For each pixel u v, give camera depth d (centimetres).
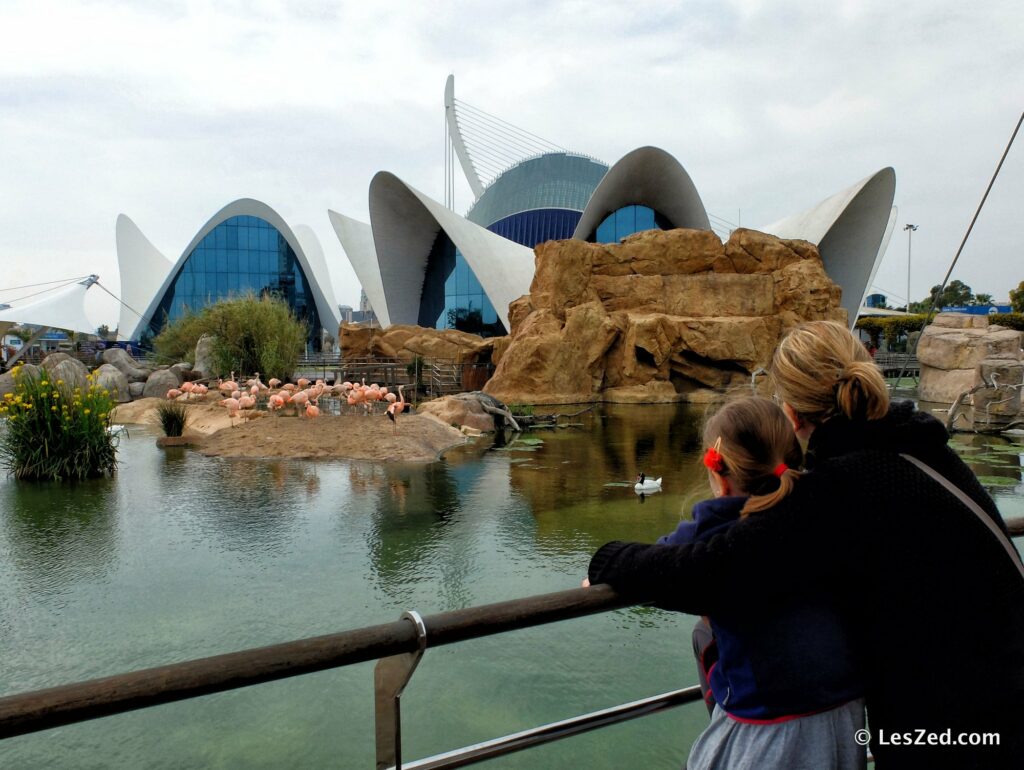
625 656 443
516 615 141
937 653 125
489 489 923
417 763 148
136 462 1127
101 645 457
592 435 1524
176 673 115
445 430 1441
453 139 6862
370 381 2539
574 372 2356
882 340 5359
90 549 654
